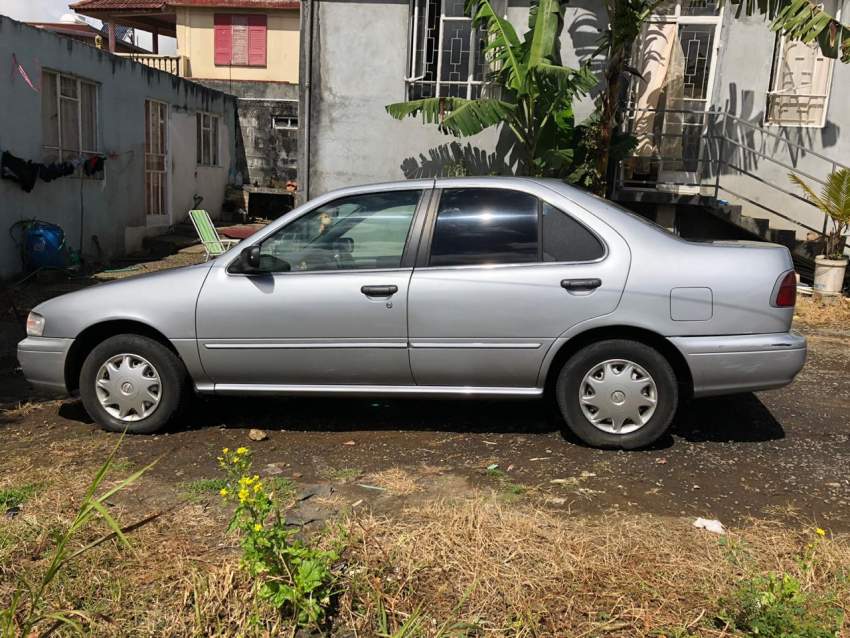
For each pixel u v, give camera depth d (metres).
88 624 2.72
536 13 9.72
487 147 11.23
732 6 10.46
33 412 5.20
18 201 10.00
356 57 11.38
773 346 4.14
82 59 11.43
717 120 10.82
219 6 20.56
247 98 18.45
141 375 4.61
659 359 4.23
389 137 11.48
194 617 2.77
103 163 12.11
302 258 4.50
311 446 4.50
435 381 4.44
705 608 2.78
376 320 4.35
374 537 3.29
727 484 3.95
